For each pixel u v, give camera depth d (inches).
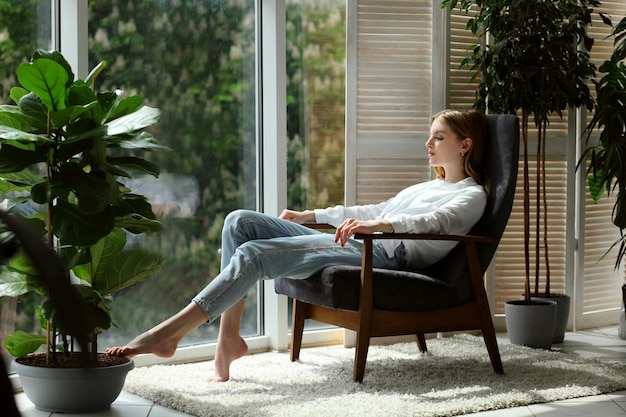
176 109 130.1
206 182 134.3
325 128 146.2
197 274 133.4
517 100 139.3
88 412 97.3
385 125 146.6
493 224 117.0
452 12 150.3
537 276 149.4
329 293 109.0
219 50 135.0
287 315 141.3
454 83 150.9
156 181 128.3
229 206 137.3
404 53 147.3
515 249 157.4
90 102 95.3
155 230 100.2
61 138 98.9
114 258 99.3
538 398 103.3
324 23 144.9
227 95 136.3
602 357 134.5
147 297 127.9
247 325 141.6
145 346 97.6
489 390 107.0
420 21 147.9
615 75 150.3
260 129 140.5
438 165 126.4
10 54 111.4
